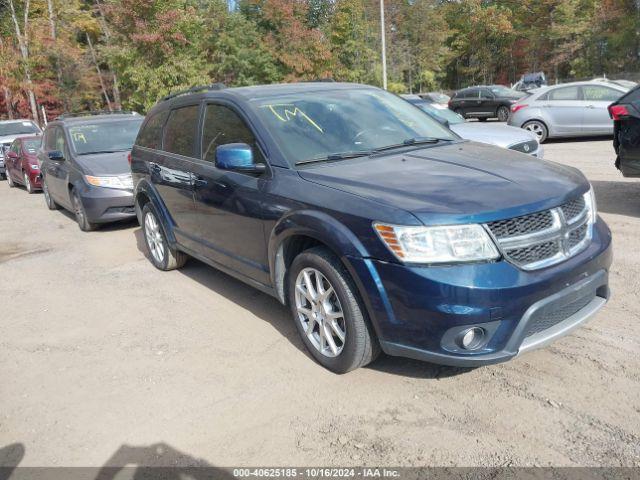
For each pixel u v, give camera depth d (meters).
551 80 48.50
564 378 3.42
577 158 11.62
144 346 4.38
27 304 5.60
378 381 3.57
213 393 3.61
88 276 6.35
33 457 3.12
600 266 3.42
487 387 3.41
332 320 3.60
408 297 3.06
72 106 35.62
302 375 3.73
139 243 7.66
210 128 4.87
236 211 4.32
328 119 4.40
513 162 3.83
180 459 3.00
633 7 39.09
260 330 4.49
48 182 10.37
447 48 54.25
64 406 3.62
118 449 3.13
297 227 3.62
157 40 26.77
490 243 3.02
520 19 51.34
